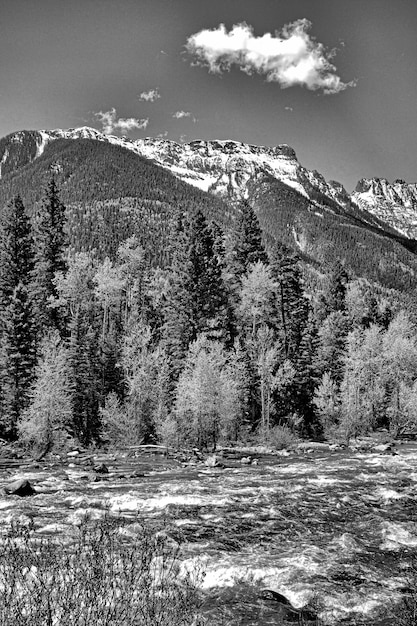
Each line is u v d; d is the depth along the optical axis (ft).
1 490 57.52
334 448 132.16
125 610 16.12
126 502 53.11
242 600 27.63
